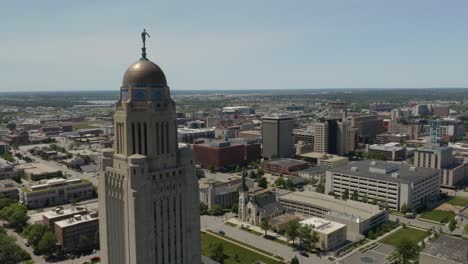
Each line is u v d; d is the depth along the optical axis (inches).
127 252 3912.4
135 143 3909.9
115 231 4133.9
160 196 3956.7
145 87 3865.7
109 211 4192.9
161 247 4008.4
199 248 4375.0
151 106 3868.1
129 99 3855.8
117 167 4005.9
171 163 4067.4
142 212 3799.2
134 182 3747.5
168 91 4069.9
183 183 4148.6
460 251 6786.4
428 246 7062.0
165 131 4008.4
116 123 4020.7
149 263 3905.0
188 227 4234.7
